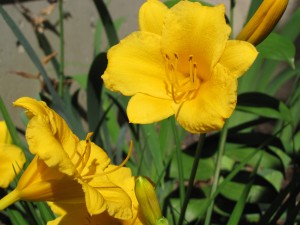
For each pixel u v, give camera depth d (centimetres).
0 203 23
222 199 44
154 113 25
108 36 42
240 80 54
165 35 25
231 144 45
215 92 24
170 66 25
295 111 53
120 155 43
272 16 25
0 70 53
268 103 43
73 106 49
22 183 23
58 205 26
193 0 36
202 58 25
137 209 26
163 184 42
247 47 24
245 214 43
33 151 21
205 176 43
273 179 49
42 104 23
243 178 44
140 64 26
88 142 24
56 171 23
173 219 39
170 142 52
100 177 25
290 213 33
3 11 38
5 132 27
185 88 25
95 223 26
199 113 24
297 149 53
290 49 37
